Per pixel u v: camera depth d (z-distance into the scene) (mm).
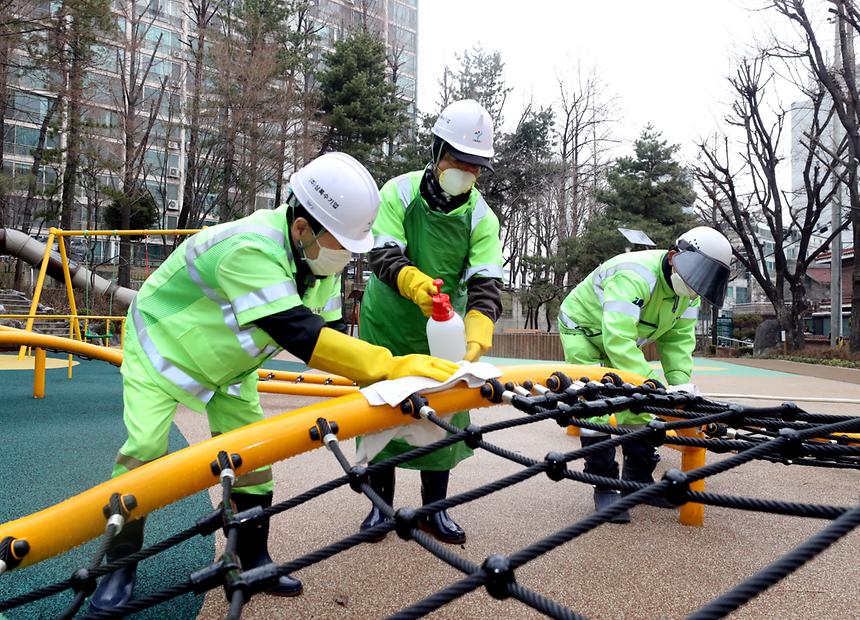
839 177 19703
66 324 18156
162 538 3016
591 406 1761
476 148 2938
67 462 4445
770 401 7855
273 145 24297
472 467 4449
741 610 2275
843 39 18641
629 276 3869
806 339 27344
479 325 2932
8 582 2488
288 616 2197
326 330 1990
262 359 2340
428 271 3127
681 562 2748
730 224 22859
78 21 20828
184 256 2225
